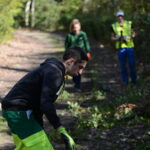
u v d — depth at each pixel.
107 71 14.28
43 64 3.92
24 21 49.34
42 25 49.06
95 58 18.14
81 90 10.72
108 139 6.30
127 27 11.48
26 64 15.79
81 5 42.06
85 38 10.38
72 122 7.39
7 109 3.88
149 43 14.11
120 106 7.79
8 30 24.14
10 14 23.91
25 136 3.85
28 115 3.86
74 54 3.91
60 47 23.78
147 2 17.69
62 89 4.03
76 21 10.39
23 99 3.86
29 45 24.38
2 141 6.23
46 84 3.72
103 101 9.06
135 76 11.28
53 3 49.34
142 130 6.59
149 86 10.76
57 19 48.44
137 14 15.99
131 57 11.33
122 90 10.46
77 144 6.10
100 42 26.58
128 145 6.00
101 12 32.25
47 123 7.38
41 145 3.86
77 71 3.97
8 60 16.58
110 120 7.24
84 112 8.10
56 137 6.32
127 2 21.44
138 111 7.51
